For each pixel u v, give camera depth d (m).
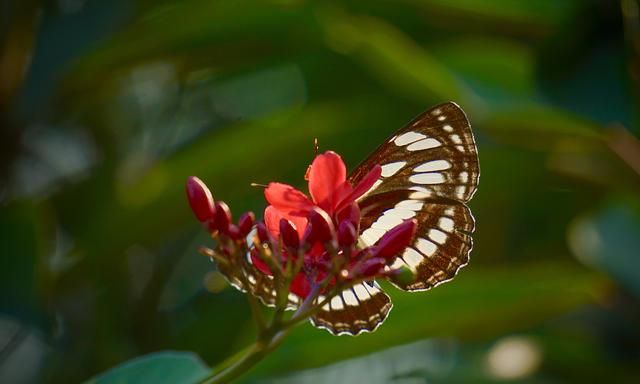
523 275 0.90
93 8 0.93
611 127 0.92
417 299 0.89
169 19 0.93
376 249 0.81
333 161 0.81
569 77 0.91
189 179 0.81
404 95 0.94
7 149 0.94
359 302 0.83
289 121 0.93
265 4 0.93
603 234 0.93
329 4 0.93
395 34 0.94
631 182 0.94
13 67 0.94
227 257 0.81
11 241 0.91
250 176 0.94
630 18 0.91
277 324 0.81
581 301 0.92
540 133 0.93
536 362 0.94
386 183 0.83
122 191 0.94
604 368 0.94
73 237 0.94
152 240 0.94
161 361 0.83
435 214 0.83
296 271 0.81
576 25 0.91
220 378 0.81
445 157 0.82
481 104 0.92
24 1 0.93
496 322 0.93
